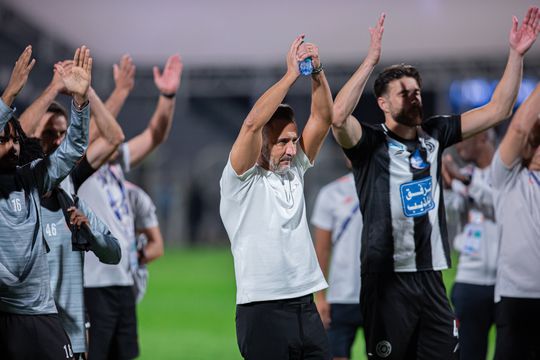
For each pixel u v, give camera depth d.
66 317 13.08
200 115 81.69
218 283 46.62
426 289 13.49
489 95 61.69
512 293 14.73
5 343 11.70
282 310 11.79
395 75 13.53
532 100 14.59
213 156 80.38
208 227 77.94
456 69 61.50
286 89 11.68
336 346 17.67
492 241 17.50
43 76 59.41
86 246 12.55
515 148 14.65
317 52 12.18
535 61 56.22
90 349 16.39
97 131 16.06
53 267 13.10
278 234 11.90
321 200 18.25
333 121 13.04
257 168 12.12
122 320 16.86
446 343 13.48
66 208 13.04
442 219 13.74
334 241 18.00
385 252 13.47
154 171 76.62
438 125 13.94
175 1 57.25
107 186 16.91
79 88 12.02
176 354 24.36
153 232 18.73
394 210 13.45
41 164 12.25
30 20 54.91
